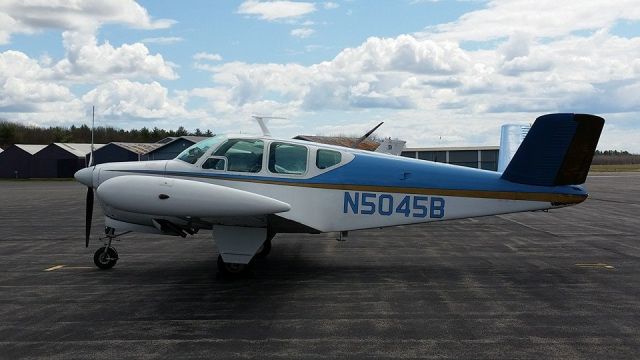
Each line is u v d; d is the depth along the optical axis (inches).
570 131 293.7
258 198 262.7
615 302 242.2
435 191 306.5
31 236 475.5
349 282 285.0
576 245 407.2
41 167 2065.7
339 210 305.4
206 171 303.3
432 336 196.7
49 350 185.5
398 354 178.7
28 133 3299.7
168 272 314.5
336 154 308.7
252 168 303.9
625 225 532.7
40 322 217.6
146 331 205.2
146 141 3526.1
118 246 410.6
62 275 307.6
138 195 261.3
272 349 184.4
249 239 291.4
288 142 307.1
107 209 305.9
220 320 218.8
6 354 181.8
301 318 220.4
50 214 676.1
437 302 243.6
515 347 184.9
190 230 316.8
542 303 241.1
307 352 181.2
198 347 187.2
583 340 191.9
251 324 213.0
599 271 310.2
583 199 303.7
